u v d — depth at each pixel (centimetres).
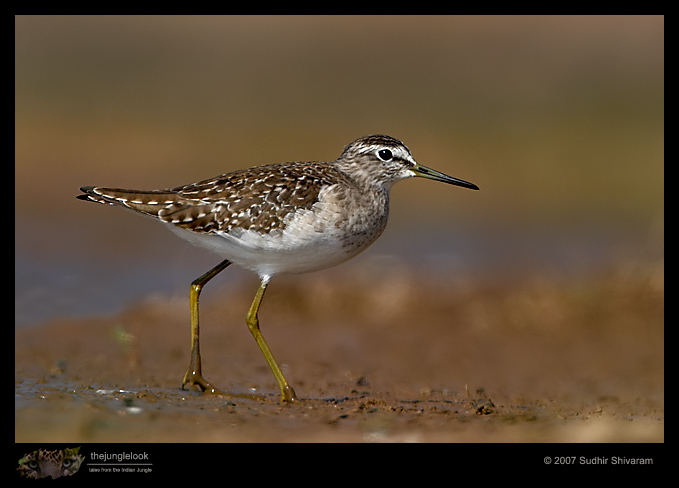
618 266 1641
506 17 2881
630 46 2831
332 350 1316
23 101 2392
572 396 1114
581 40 2852
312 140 2412
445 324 1495
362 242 1046
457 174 2305
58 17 2642
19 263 1642
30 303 1459
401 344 1367
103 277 1617
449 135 2473
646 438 884
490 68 2756
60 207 1952
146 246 1792
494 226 2045
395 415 937
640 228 2066
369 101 2597
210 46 2722
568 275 1697
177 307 1502
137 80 2556
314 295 1567
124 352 1226
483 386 1156
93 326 1370
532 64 2788
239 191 995
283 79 2648
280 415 915
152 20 2727
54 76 2503
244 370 1166
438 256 1828
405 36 2844
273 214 986
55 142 2244
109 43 2653
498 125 2542
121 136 2330
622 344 1409
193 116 2470
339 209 1007
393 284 1622
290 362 1234
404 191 2206
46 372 1081
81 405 904
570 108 2630
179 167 2234
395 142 1108
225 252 1020
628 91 2702
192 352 1015
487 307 1551
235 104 2530
